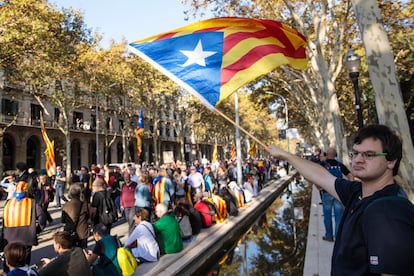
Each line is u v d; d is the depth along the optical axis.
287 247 9.62
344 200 2.20
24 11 15.26
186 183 14.03
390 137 1.81
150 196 8.95
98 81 29.34
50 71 23.20
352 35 17.19
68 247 4.74
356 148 1.88
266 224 13.22
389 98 4.16
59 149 36.59
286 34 4.34
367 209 1.61
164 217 7.73
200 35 4.11
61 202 17.39
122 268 5.63
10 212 5.60
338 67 15.29
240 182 20.08
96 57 27.20
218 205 11.36
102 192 7.85
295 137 35.25
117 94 35.78
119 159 50.56
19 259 3.96
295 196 21.73
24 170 8.98
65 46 18.80
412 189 3.94
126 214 9.14
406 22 17.83
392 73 4.20
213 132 63.50
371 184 1.86
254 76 3.91
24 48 15.41
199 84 3.86
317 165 2.58
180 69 3.95
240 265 8.35
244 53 4.02
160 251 7.47
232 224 11.06
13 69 20.62
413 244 1.41
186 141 65.94
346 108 35.25
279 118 45.94
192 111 44.69
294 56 4.39
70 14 19.72
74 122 41.03
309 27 17.34
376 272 1.45
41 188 9.53
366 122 36.16
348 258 1.67
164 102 42.66
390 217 1.49
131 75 30.95
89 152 45.00
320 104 19.05
